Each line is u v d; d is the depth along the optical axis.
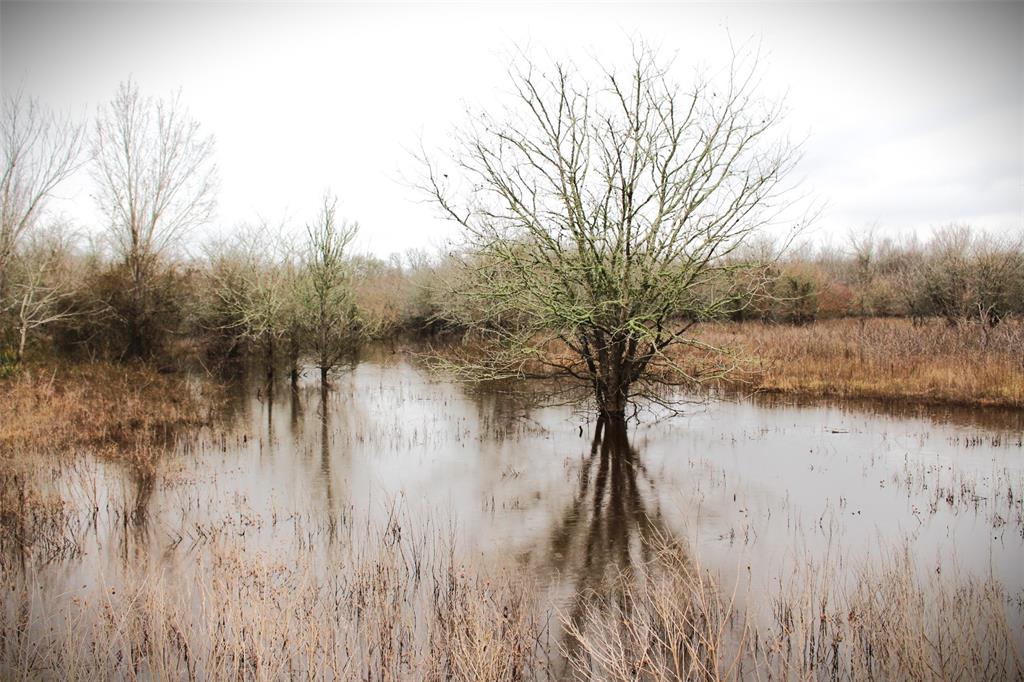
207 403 19.31
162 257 25.66
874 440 14.28
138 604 7.03
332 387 23.11
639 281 14.41
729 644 6.47
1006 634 5.89
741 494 10.86
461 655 5.77
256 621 6.00
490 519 9.95
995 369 18.34
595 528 9.55
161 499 10.76
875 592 6.59
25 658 6.20
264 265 25.91
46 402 16.31
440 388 22.55
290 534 9.28
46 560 8.48
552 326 14.52
